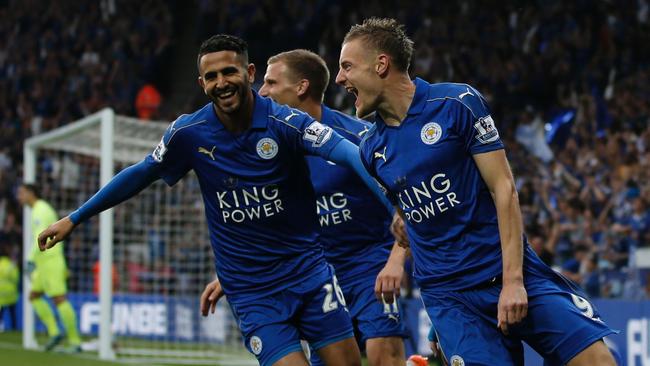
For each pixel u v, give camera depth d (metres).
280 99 7.99
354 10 29.44
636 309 14.20
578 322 5.86
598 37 24.56
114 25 32.56
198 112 6.89
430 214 6.11
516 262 5.82
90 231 21.12
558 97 23.69
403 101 6.12
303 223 7.03
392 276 7.19
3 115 31.39
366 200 7.94
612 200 17.89
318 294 7.09
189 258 19.27
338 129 8.01
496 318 6.06
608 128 21.02
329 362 7.19
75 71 31.48
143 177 7.01
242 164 6.80
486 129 5.95
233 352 17.66
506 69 24.91
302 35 29.64
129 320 19.44
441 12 27.56
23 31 33.75
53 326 17.45
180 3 33.09
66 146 18.05
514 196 5.92
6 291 21.55
